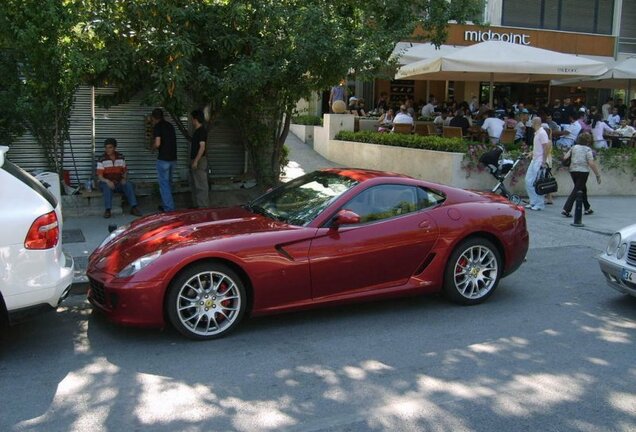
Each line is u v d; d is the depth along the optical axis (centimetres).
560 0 2470
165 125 988
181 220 595
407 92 2475
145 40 912
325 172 656
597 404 407
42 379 441
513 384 436
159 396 414
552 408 400
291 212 589
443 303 629
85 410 393
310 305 547
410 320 575
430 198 612
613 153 1369
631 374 457
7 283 454
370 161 1534
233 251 513
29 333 535
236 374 450
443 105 2067
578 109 1839
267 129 1135
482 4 1417
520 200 1176
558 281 723
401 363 473
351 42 990
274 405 402
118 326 551
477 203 631
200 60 1006
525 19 2431
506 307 620
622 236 618
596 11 2527
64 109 998
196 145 1014
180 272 503
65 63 901
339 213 546
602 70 1389
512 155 1270
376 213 581
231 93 972
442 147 1306
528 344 517
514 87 2538
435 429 371
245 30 986
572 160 1090
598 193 1370
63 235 878
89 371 455
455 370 460
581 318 588
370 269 564
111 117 1118
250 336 529
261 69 916
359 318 579
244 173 1238
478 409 397
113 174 1002
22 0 851
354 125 1750
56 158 1022
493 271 629
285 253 530
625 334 545
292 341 518
